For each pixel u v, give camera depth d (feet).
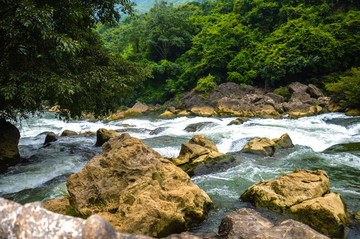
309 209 15.28
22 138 55.31
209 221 15.93
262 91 111.55
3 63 25.34
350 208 17.44
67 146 42.91
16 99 29.01
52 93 26.84
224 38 125.80
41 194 22.36
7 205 4.44
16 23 24.07
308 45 103.50
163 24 148.56
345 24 106.01
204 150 30.12
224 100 98.27
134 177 15.96
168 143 44.62
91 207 14.84
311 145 41.68
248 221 12.51
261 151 33.45
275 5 134.51
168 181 17.03
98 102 38.68
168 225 13.50
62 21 29.35
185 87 134.31
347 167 28.07
